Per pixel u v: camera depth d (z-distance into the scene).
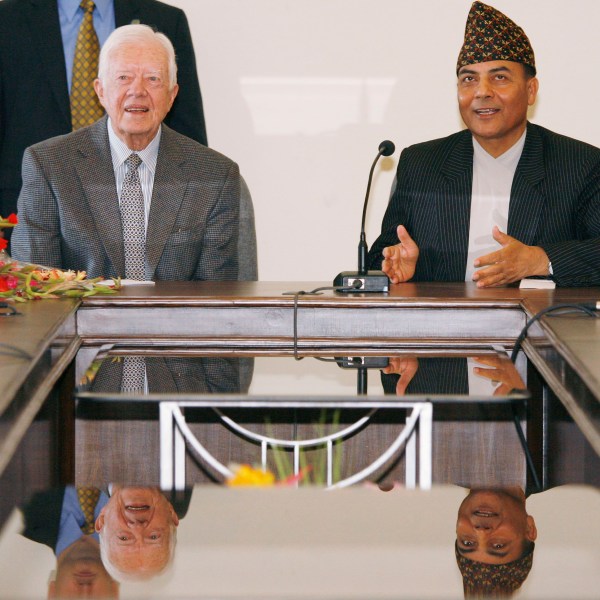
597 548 1.91
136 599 1.63
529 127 4.95
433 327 3.75
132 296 3.78
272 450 3.06
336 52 6.58
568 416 3.23
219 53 6.58
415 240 4.90
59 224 4.71
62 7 5.62
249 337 3.73
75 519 2.23
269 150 6.66
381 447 3.09
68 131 5.59
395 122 6.64
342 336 3.75
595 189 4.76
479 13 4.74
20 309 3.54
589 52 6.55
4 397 2.17
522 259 4.27
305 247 6.75
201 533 2.04
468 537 2.01
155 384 2.90
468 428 3.33
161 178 4.75
